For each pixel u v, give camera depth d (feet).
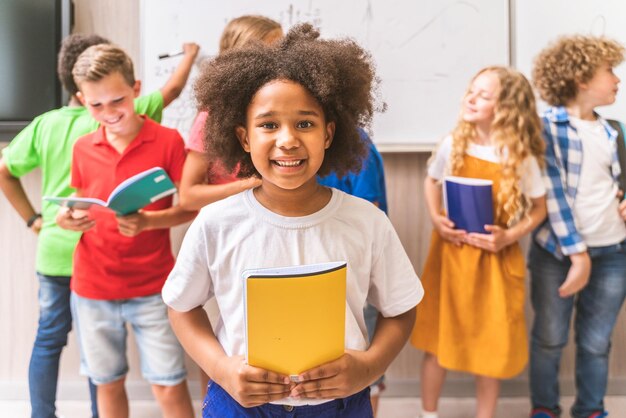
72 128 6.18
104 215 5.75
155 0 7.07
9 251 7.51
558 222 6.31
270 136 3.10
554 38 7.09
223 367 3.22
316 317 2.95
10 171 6.40
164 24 7.09
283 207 3.29
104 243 5.79
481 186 5.79
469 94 6.15
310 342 3.00
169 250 6.13
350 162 3.58
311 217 3.27
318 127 3.15
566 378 7.66
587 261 6.31
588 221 6.38
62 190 6.20
